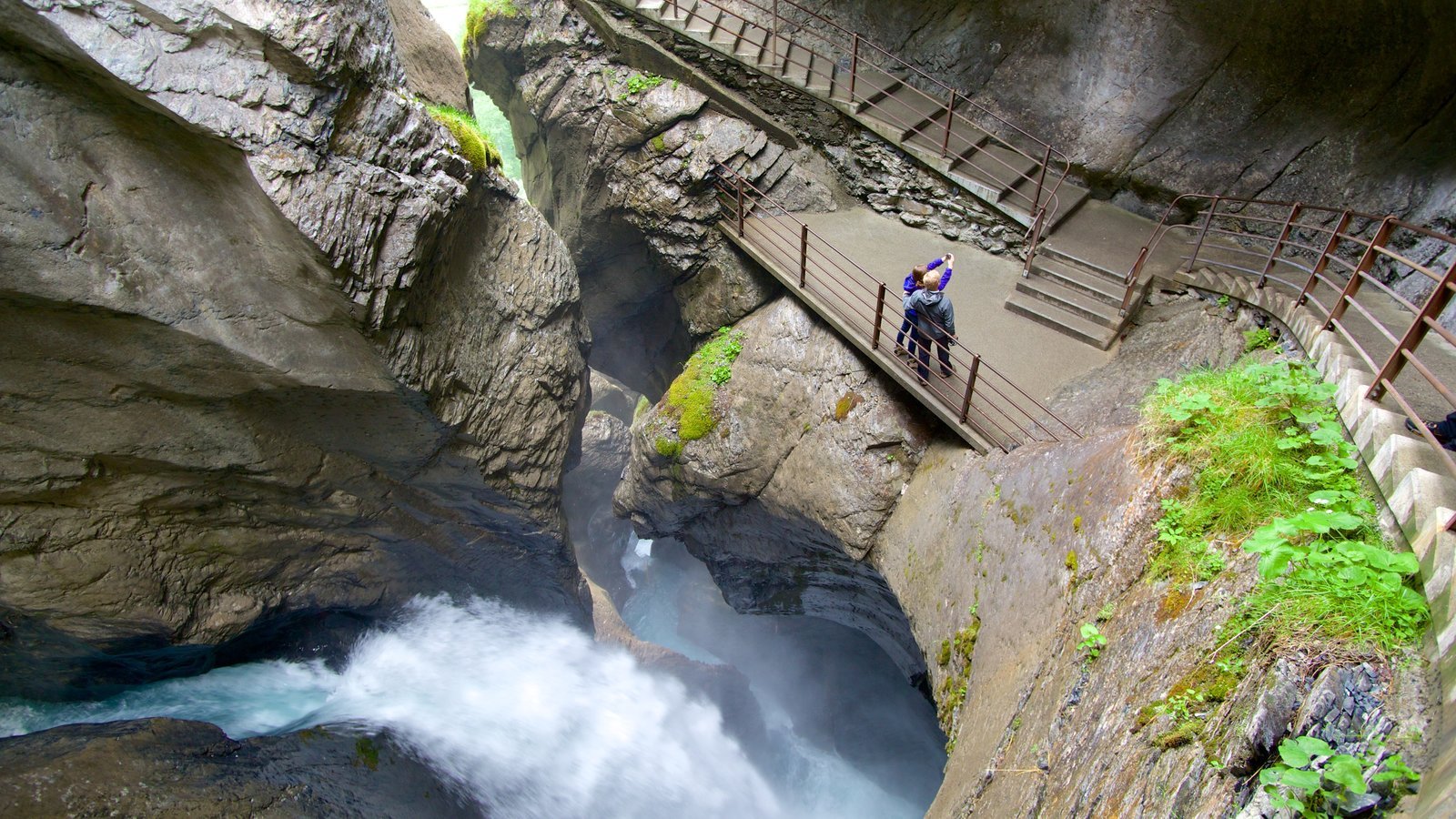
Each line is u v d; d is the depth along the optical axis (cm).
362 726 978
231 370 784
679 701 1554
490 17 1421
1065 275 1094
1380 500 492
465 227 975
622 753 1309
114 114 654
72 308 675
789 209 1293
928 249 1227
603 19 1319
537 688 1299
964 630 833
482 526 1223
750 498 1270
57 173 640
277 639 1080
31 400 710
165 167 686
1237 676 436
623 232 1454
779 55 1321
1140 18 1152
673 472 1324
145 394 767
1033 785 550
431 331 934
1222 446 574
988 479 892
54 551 766
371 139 780
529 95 1448
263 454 874
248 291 754
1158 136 1171
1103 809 464
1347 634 414
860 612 1409
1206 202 1144
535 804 1082
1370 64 995
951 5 1301
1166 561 551
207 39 659
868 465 1082
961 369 1007
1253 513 527
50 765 691
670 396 1310
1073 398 941
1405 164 971
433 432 991
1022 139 1267
